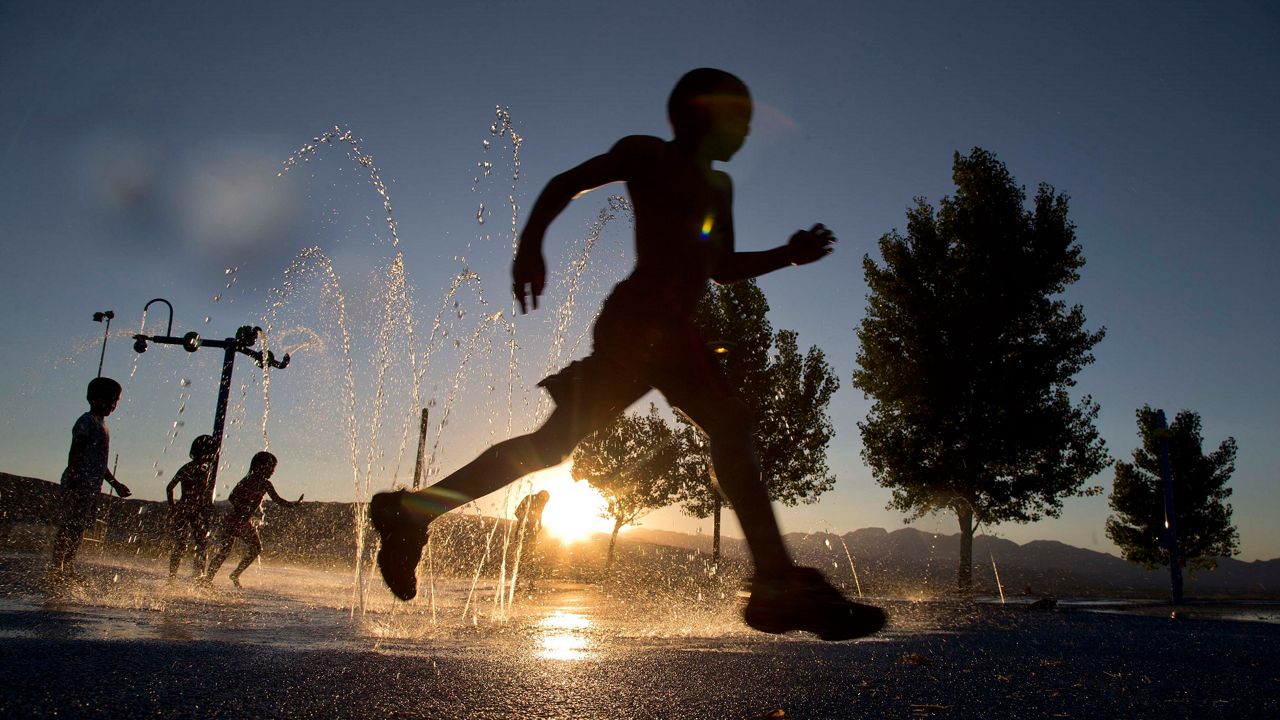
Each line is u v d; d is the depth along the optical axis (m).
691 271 1.94
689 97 2.06
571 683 2.30
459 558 11.28
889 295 22.69
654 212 1.94
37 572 5.75
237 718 1.66
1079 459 20.73
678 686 2.35
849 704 2.15
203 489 6.48
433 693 2.03
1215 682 2.72
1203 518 28.53
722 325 22.67
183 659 2.37
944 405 21.27
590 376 1.90
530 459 1.91
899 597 12.60
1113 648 3.93
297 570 10.45
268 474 7.31
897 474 21.48
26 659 2.20
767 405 22.41
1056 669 3.01
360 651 2.84
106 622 3.43
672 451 23.00
